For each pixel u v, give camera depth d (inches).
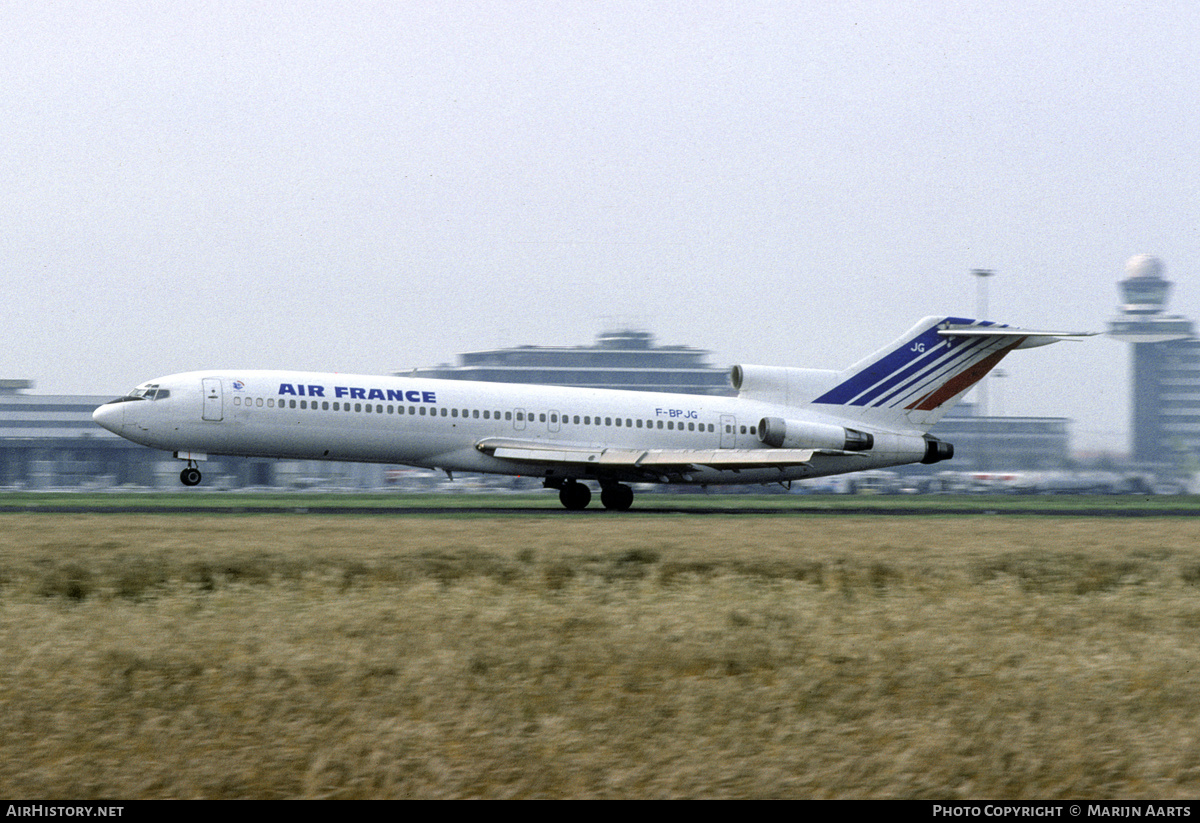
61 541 4261.8
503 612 2888.8
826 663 2448.3
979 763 1814.7
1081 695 2201.0
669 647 2551.7
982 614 3090.6
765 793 1694.1
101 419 6363.2
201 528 4970.5
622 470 7194.9
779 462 6909.5
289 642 2524.6
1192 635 2888.8
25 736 1894.7
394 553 4010.8
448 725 1962.4
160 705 2064.5
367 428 6717.5
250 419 6496.1
